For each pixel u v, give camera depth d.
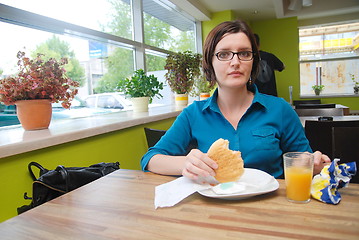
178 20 4.29
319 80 6.14
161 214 0.64
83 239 0.54
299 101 5.38
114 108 2.74
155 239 0.52
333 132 1.16
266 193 0.74
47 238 0.55
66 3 2.06
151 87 2.59
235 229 0.55
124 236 0.54
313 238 0.50
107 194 0.78
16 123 1.73
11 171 1.20
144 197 0.75
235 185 0.75
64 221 0.62
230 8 4.71
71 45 2.16
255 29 5.95
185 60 3.33
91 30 2.27
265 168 1.09
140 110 2.56
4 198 1.18
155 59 3.56
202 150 1.15
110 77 2.69
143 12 3.20
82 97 2.29
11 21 1.68
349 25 5.86
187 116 1.22
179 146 1.18
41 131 1.46
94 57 2.44
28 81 1.42
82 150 1.60
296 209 0.63
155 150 1.09
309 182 0.66
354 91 5.90
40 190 1.13
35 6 1.81
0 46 1.61
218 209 0.65
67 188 1.15
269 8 4.91
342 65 5.98
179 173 0.91
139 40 3.11
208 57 1.14
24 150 1.18
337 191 0.69
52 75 1.48
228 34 1.06
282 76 5.87
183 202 0.70
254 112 1.13
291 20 5.70
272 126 1.12
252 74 1.21
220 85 1.14
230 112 1.18
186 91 3.46
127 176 0.95
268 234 0.52
